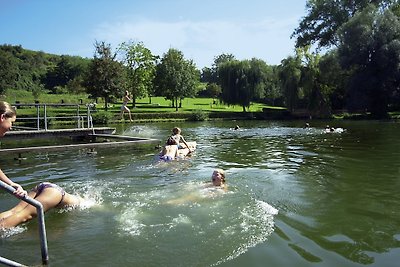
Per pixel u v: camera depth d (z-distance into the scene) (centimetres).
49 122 3469
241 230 539
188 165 1119
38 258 451
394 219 597
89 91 5006
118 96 5094
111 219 585
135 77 6103
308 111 4716
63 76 9712
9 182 437
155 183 845
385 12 4003
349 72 4344
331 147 1552
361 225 569
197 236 515
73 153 1432
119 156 1341
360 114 4300
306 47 4944
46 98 6034
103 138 2056
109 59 5072
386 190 784
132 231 534
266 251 469
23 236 521
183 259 445
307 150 1464
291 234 528
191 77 6138
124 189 780
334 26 4875
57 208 631
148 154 1394
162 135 2373
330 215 616
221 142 1844
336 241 505
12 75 7681
